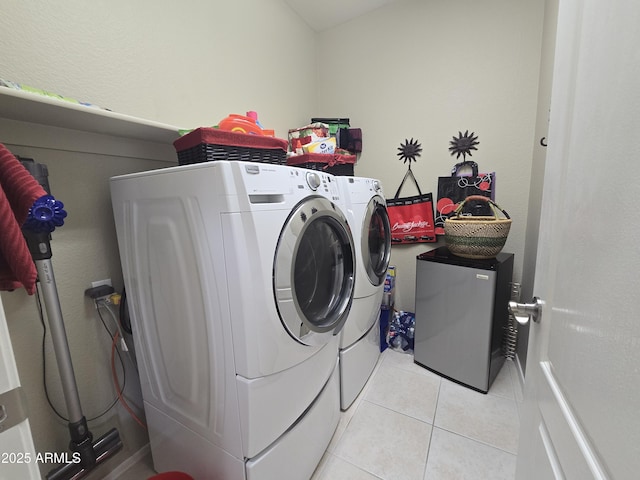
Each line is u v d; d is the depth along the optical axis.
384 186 2.43
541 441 0.62
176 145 1.07
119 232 1.11
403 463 1.27
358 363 1.64
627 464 0.32
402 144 2.30
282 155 1.20
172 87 1.40
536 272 0.73
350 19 2.38
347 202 1.50
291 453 1.04
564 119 0.58
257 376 0.86
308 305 1.13
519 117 1.88
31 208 0.73
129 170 1.27
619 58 0.36
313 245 1.13
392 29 2.22
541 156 1.60
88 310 1.16
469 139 2.04
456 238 1.78
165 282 1.01
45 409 1.05
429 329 1.89
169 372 1.08
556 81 0.65
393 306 2.40
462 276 1.69
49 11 0.99
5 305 0.95
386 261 1.91
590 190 0.43
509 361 1.98
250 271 0.82
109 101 1.17
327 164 1.75
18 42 0.93
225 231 0.81
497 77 1.91
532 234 1.73
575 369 0.46
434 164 2.20
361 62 2.39
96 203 1.17
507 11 1.83
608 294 0.37
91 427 1.18
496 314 1.65
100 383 1.21
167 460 1.19
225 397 0.92
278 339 0.90
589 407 0.41
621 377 0.34
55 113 0.88
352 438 1.40
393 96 2.29
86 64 1.09
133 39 1.24
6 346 0.41
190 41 1.47
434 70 2.11
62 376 0.98
